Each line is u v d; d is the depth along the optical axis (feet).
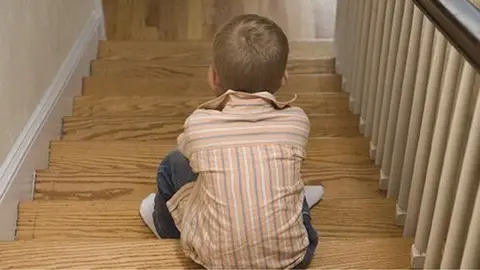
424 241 5.32
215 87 5.19
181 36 12.33
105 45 11.18
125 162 7.37
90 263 5.25
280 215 4.85
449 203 4.84
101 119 8.51
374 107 7.45
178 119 8.63
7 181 6.19
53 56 8.24
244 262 4.93
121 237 6.14
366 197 6.88
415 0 4.98
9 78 6.45
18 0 6.75
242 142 4.84
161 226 5.99
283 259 4.99
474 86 4.76
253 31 4.91
